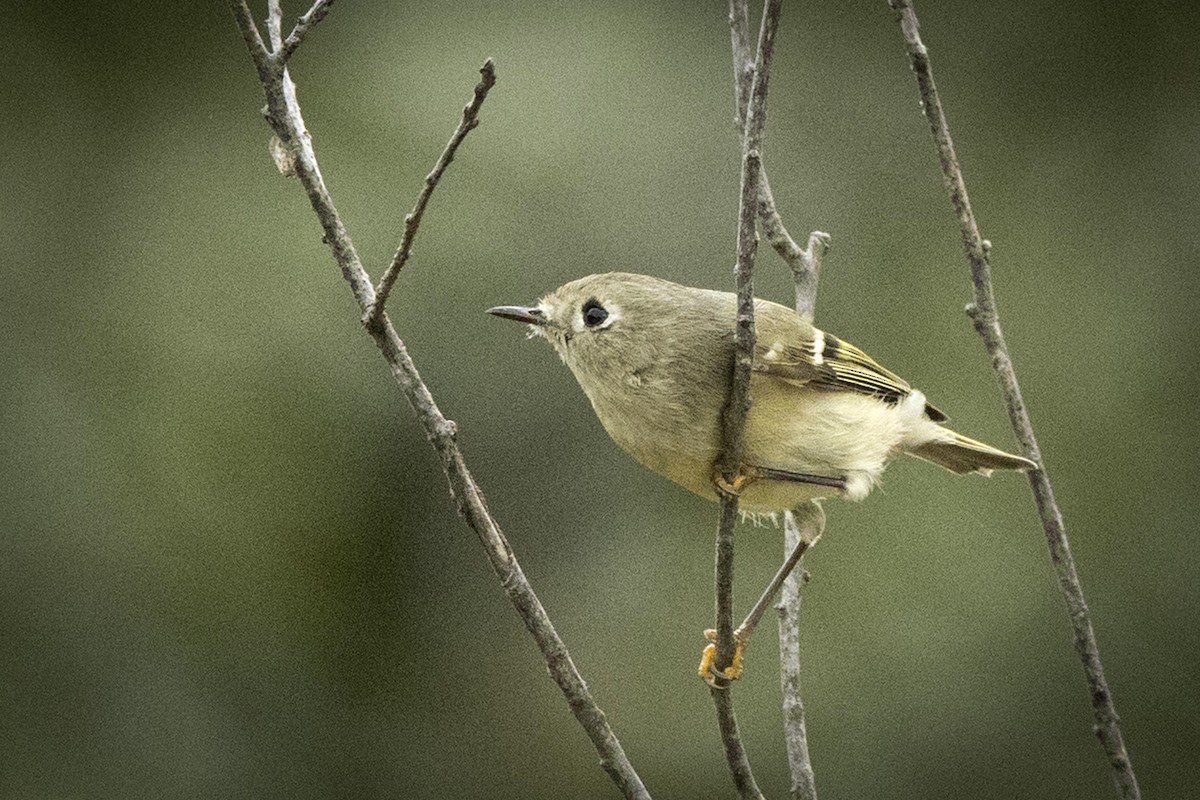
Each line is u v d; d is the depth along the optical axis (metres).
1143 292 11.12
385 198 10.19
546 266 10.33
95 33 11.05
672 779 10.04
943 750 9.89
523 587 4.86
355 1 10.77
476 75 10.63
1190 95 11.80
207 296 10.27
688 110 10.91
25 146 10.77
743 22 6.39
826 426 6.34
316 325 10.19
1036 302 11.10
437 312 10.19
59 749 9.89
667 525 10.45
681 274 10.56
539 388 10.36
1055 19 12.02
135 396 10.19
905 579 10.09
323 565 10.27
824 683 9.98
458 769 10.33
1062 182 11.59
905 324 10.91
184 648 10.12
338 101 10.45
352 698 10.30
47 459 10.10
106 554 10.09
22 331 10.32
